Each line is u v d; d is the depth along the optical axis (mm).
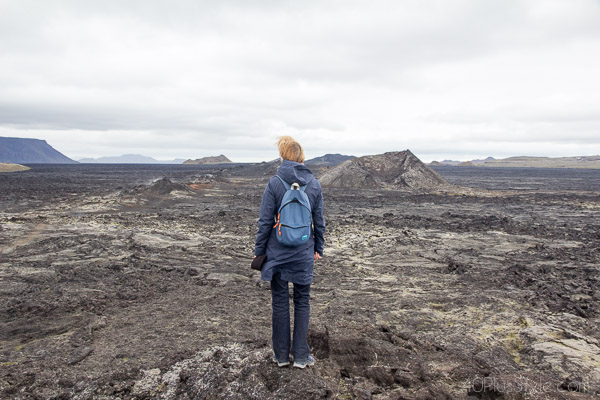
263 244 3219
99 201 20688
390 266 8445
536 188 39219
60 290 6203
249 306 5578
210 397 2930
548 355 3744
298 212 3119
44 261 8094
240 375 3172
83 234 11109
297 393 2883
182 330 4539
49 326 4730
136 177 51688
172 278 7145
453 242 11289
